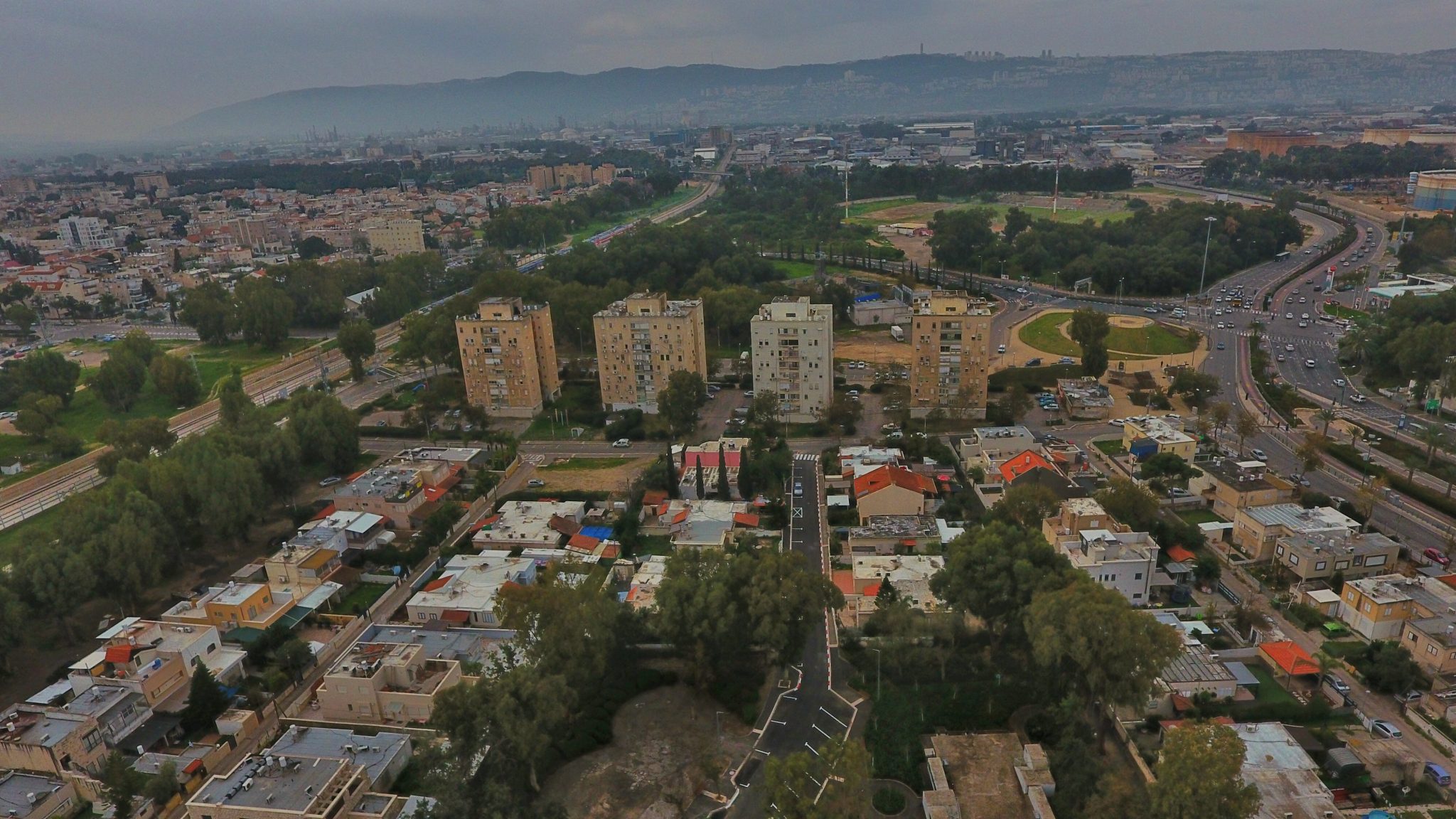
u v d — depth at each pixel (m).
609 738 121.06
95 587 149.12
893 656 128.50
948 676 130.50
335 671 127.56
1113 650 105.62
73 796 111.38
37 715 119.25
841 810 94.06
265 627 147.62
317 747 115.44
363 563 171.88
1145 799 97.50
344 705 127.44
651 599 148.25
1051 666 115.38
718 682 131.50
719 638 123.56
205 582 169.38
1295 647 129.00
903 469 189.25
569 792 111.44
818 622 134.88
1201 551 163.38
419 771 107.31
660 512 187.25
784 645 123.12
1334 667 126.69
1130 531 153.00
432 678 128.75
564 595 125.75
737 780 112.44
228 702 129.75
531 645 125.25
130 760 118.38
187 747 121.38
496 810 95.81
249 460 185.25
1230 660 129.38
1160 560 158.12
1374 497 168.38
